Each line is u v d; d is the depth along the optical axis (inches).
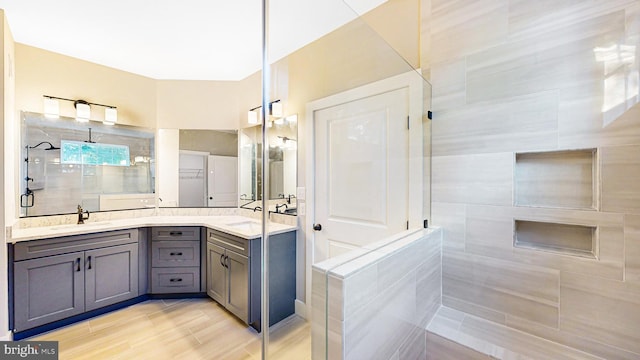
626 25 45.2
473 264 61.2
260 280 81.9
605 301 47.4
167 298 100.8
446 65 64.5
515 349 50.1
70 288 81.6
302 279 61.3
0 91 70.0
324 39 71.3
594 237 49.5
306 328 44.6
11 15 74.0
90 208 102.7
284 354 44.5
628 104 45.1
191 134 122.5
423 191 65.1
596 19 47.4
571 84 49.7
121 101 111.0
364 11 77.2
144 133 116.7
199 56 100.7
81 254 84.0
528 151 54.0
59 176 95.8
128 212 112.0
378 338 42.0
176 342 73.7
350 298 36.1
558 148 50.9
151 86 119.1
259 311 81.1
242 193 121.6
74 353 68.6
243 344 73.0
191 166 122.5
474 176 60.9
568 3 49.9
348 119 68.5
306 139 74.2
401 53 71.5
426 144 65.8
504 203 57.2
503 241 57.4
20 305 72.8
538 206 54.3
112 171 108.3
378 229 63.4
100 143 105.5
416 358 53.5
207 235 99.0
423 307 56.7
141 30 83.3
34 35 84.7
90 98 103.3
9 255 71.6
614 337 46.6
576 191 51.4
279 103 68.7
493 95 58.2
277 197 68.6
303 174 73.1
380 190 64.0
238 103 124.1
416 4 69.0
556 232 54.9
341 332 35.3
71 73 99.0
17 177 86.4
